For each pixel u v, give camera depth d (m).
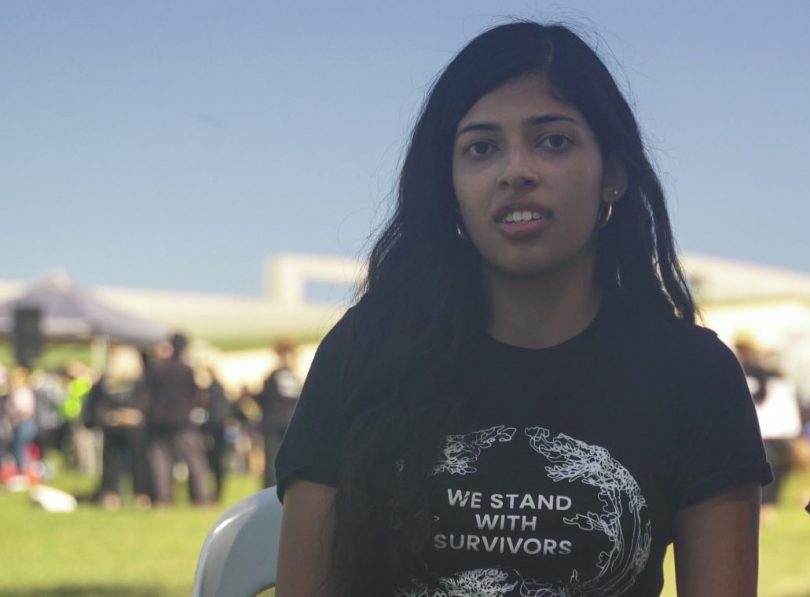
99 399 17.36
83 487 21.59
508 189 2.11
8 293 52.41
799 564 10.79
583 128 2.14
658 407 2.12
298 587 2.19
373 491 2.10
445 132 2.21
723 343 2.19
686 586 2.14
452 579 2.08
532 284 2.16
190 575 10.53
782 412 11.64
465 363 2.15
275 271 64.06
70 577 10.38
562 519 2.05
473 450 2.09
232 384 41.12
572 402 2.12
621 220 2.25
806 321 38.47
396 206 2.28
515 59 2.15
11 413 23.25
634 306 2.21
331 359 2.21
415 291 2.21
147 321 27.59
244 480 24.16
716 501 2.13
